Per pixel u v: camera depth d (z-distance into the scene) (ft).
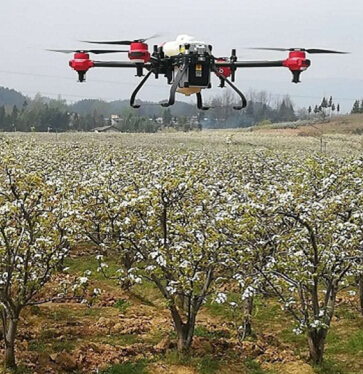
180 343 30.60
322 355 30.42
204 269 30.73
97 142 119.14
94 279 46.44
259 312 39.29
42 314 37.42
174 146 115.24
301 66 21.91
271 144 125.29
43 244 26.66
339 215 32.04
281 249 29.48
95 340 33.30
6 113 245.45
